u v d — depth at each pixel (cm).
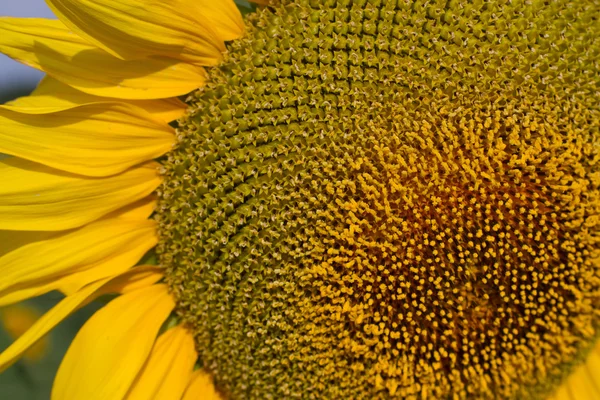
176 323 35
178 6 32
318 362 33
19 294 33
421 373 33
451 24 31
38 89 32
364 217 32
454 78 31
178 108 34
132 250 34
